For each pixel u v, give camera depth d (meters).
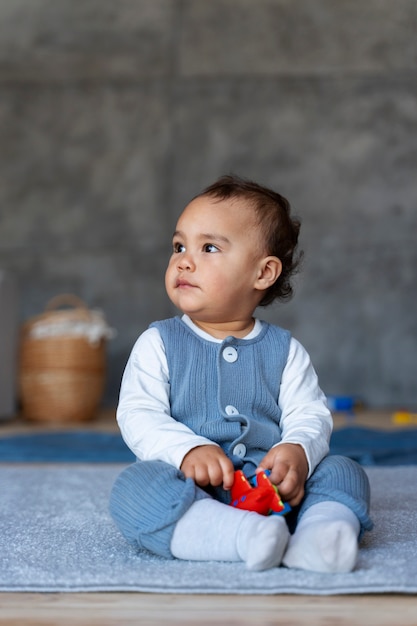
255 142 5.61
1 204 5.71
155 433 1.46
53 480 2.37
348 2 5.57
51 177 5.70
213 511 1.33
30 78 5.74
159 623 1.08
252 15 5.63
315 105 5.58
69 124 5.71
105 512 1.84
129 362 1.60
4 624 1.09
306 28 5.59
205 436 1.52
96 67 5.72
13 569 1.29
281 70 5.61
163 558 1.37
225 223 1.57
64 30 5.72
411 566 1.27
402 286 5.52
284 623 1.08
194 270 1.56
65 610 1.14
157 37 5.68
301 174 5.57
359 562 1.29
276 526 1.24
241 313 1.60
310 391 1.60
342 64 5.57
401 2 5.54
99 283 5.68
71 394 4.56
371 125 5.54
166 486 1.37
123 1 5.70
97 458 2.94
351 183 5.54
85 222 5.69
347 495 1.40
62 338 4.55
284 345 1.62
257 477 1.38
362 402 5.49
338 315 5.54
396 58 5.54
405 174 5.52
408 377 5.50
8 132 5.73
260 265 1.59
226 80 5.65
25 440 3.41
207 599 1.18
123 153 5.69
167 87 5.69
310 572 1.25
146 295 5.65
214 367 1.56
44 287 5.68
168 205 5.66
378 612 1.12
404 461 2.71
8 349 4.49
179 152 5.67
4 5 5.76
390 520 1.66
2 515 1.80
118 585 1.21
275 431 1.55
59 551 1.43
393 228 5.52
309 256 5.53
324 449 1.49
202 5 5.66
